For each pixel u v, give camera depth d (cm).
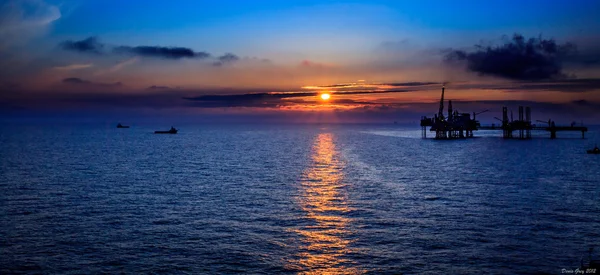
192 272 4306
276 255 4738
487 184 9219
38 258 4659
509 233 5419
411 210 6688
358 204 7156
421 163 13925
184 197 7831
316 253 4775
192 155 17225
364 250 4869
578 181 9612
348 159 15550
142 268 4400
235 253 4791
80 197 7831
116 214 6500
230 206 7038
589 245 4947
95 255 4741
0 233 5506
